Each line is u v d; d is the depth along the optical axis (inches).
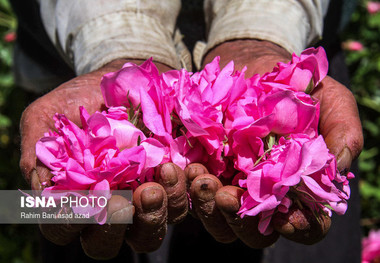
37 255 35.1
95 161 12.8
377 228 37.3
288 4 19.8
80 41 19.3
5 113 38.8
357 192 23.3
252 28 19.1
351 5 23.9
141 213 12.8
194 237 22.9
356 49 39.1
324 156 12.6
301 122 13.7
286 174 12.4
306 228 13.1
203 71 14.8
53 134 13.5
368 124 39.3
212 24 20.9
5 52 40.3
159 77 14.1
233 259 23.0
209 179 13.0
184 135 13.8
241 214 12.7
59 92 15.3
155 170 13.6
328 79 15.7
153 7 19.5
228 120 14.1
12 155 38.1
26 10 23.6
